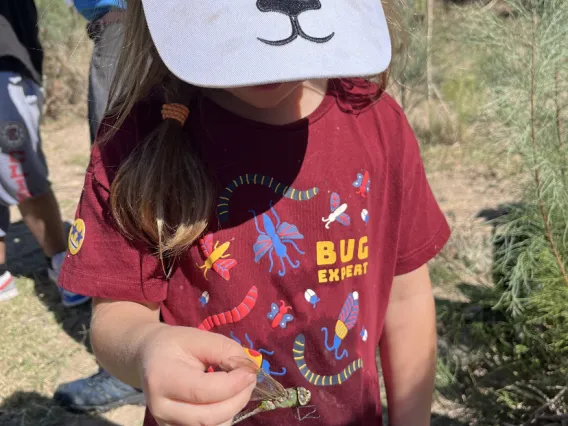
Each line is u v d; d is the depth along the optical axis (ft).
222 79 3.10
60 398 9.20
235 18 3.21
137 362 3.13
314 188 3.95
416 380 4.65
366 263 4.17
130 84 3.81
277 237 3.87
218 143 3.86
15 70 10.53
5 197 11.07
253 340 3.85
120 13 4.18
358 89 4.31
